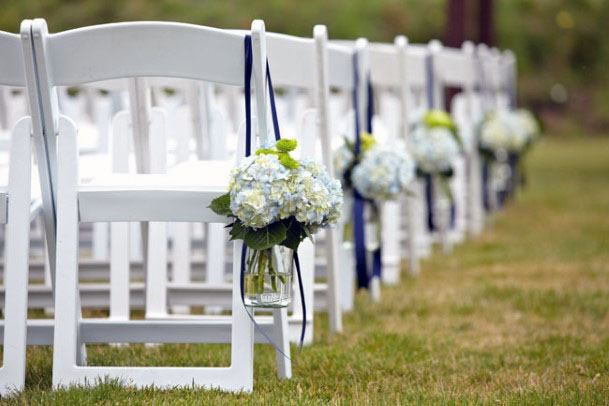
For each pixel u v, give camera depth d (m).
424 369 6.87
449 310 9.20
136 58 5.54
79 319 6.28
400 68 10.57
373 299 9.73
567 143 41.31
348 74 8.47
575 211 18.08
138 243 10.07
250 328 5.89
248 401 5.64
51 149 5.81
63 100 11.91
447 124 11.78
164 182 6.06
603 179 25.45
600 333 8.18
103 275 9.18
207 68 5.59
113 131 7.35
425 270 11.78
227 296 8.33
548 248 13.39
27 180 5.75
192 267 9.64
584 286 10.38
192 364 6.81
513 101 20.00
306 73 7.19
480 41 21.00
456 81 13.48
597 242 13.88
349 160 8.82
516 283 10.62
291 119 13.16
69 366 5.86
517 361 7.17
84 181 7.19
